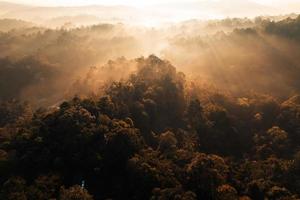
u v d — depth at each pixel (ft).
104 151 237.25
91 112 277.85
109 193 219.61
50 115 269.64
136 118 299.79
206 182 220.64
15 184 210.18
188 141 282.77
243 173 256.52
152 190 207.72
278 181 243.19
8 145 256.93
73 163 233.55
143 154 239.71
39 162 234.99
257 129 334.03
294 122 325.83
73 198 196.44
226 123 316.40
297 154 272.72
